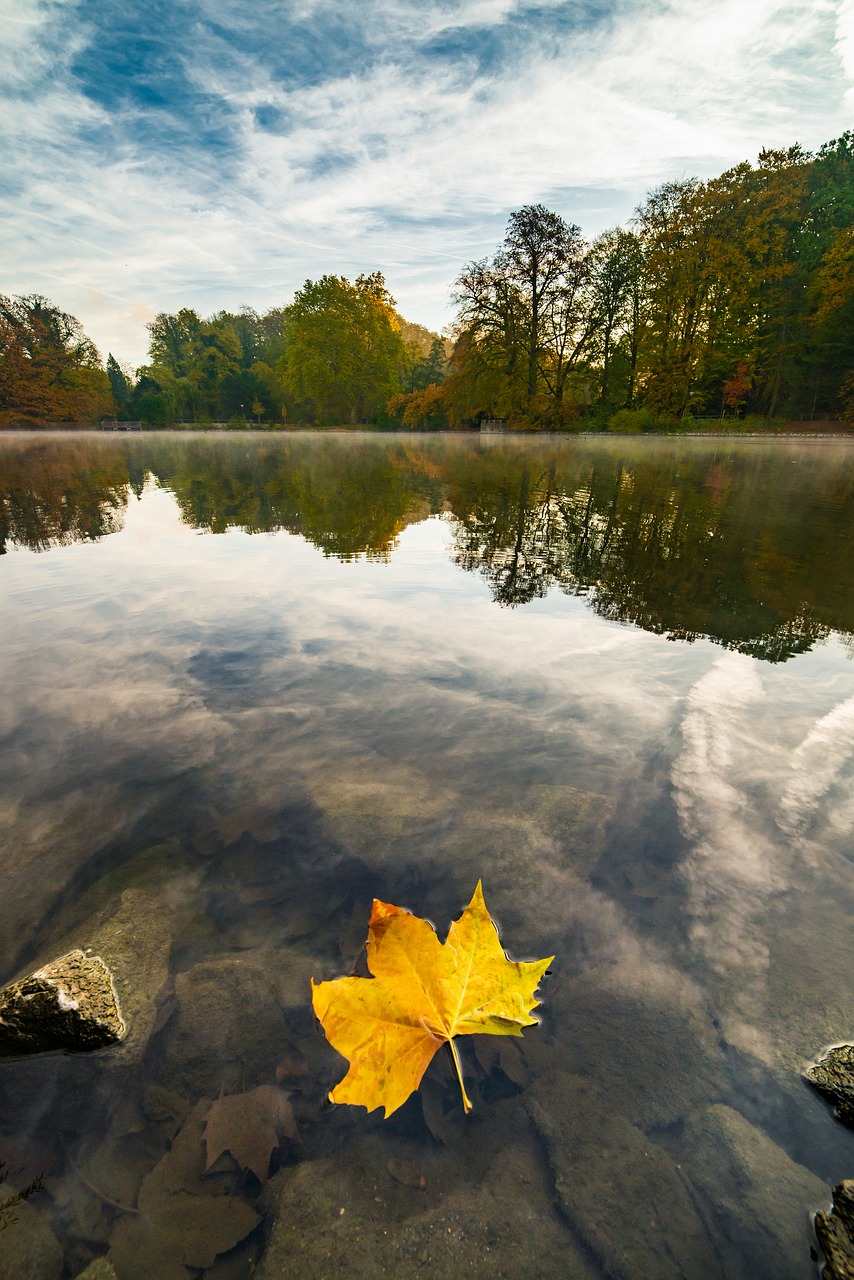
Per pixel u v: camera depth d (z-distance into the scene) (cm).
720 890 136
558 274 3672
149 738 202
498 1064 106
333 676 246
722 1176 90
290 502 810
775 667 239
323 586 373
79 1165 93
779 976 117
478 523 607
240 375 6931
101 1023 112
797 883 137
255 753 193
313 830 160
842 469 1252
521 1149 95
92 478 1190
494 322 3775
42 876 146
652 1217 86
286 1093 103
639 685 229
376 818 163
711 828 154
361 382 5506
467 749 193
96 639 287
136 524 627
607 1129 96
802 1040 106
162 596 355
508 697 224
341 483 1056
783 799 162
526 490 892
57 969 121
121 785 178
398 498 834
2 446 2909
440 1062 107
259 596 354
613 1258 82
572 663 250
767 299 3303
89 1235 85
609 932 127
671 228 3416
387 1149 95
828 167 3359
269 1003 118
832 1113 96
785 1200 86
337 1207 89
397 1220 87
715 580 367
